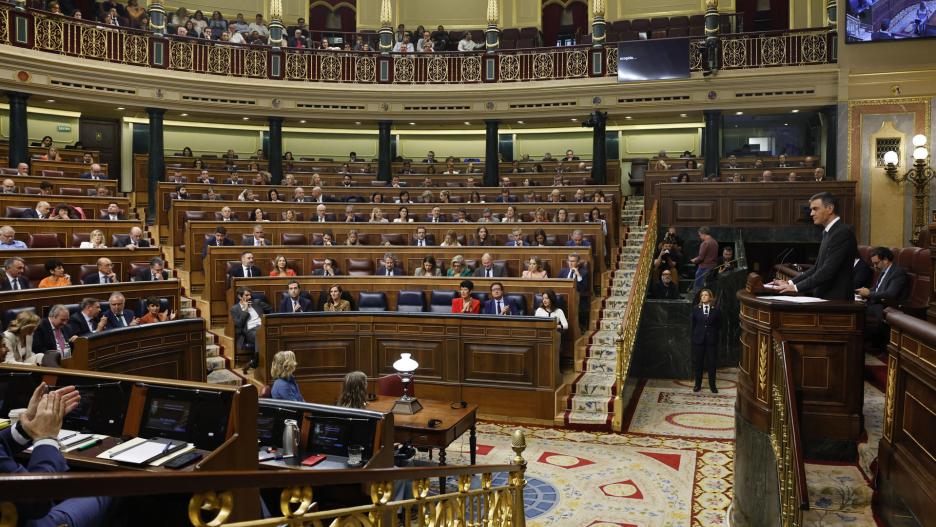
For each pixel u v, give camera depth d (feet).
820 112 57.41
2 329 22.77
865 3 50.88
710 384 34.27
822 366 14.96
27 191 42.04
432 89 61.62
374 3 74.84
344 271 37.96
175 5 69.67
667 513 19.86
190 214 43.11
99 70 53.52
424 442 20.30
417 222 43.86
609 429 27.94
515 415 29.17
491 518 12.49
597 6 60.39
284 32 63.77
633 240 48.34
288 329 29.76
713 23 56.85
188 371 23.49
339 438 14.56
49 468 8.13
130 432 11.64
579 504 20.51
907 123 50.78
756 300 15.72
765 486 15.29
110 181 46.78
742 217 49.19
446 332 29.99
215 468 10.20
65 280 28.12
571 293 32.89
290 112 61.16
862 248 35.83
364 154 73.61
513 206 47.16
